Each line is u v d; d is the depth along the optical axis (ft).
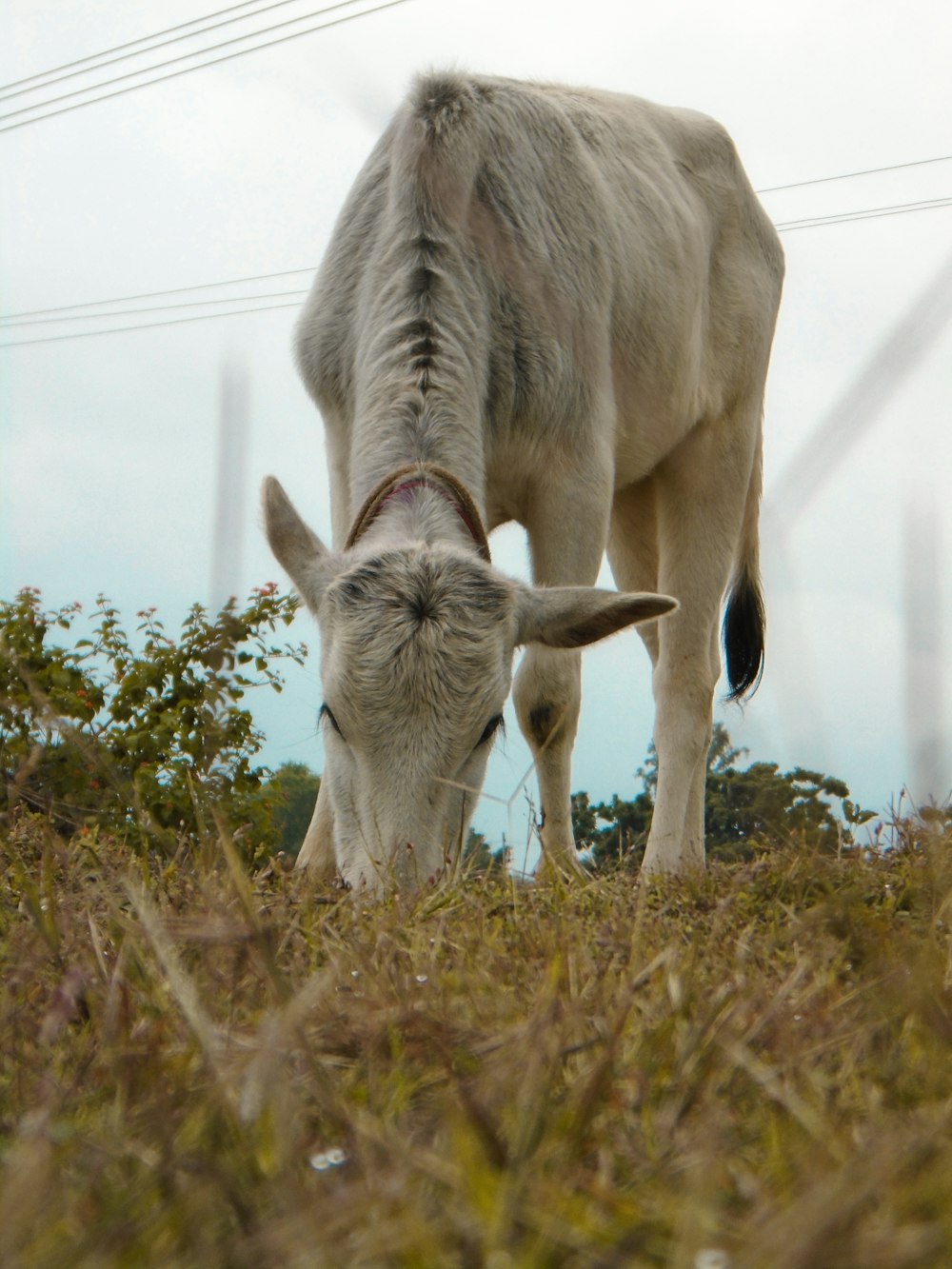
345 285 17.75
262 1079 4.39
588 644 14.23
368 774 12.55
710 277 22.18
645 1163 4.16
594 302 17.94
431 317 15.89
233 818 19.80
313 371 17.84
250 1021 5.96
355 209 18.19
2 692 21.76
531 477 17.31
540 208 17.56
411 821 12.23
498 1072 4.78
